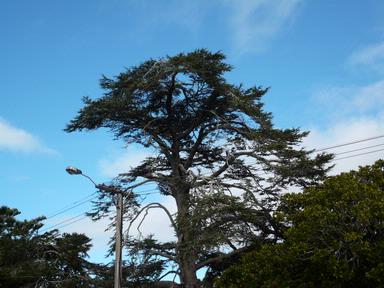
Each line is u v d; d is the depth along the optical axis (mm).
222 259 31594
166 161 36594
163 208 32625
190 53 31188
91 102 31969
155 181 34500
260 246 28578
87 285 36312
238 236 28531
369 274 21531
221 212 27875
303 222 23969
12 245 40688
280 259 24953
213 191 29078
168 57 31281
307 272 24531
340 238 23188
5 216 42281
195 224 27594
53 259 41625
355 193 23688
